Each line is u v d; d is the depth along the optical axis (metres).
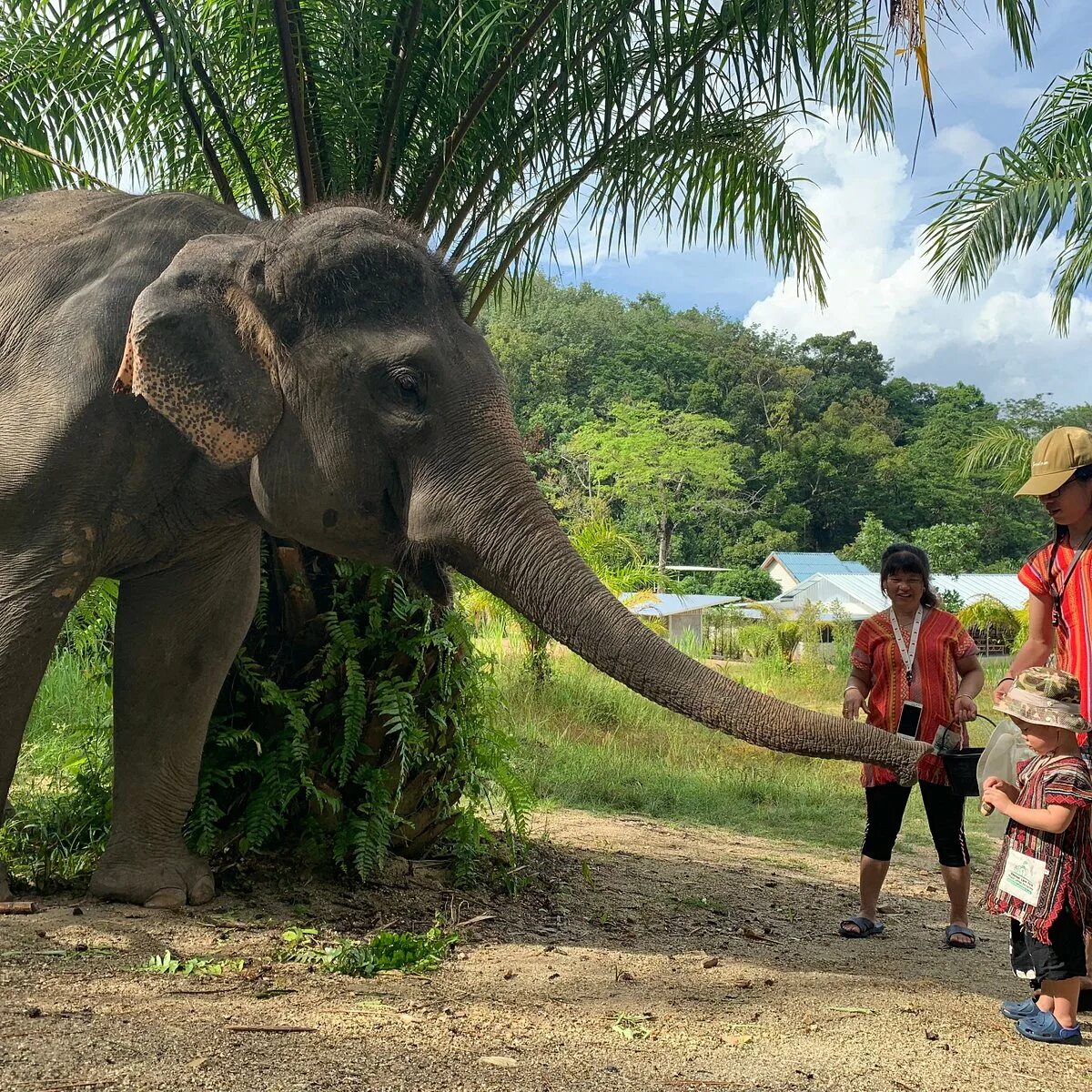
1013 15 5.82
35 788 5.41
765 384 76.75
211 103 5.77
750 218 7.21
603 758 9.73
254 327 3.47
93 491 3.62
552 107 5.86
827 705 18.05
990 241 11.57
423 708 4.80
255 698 4.62
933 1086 2.81
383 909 4.30
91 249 3.85
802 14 5.41
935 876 6.70
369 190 5.67
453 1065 2.58
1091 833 3.44
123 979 3.08
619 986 3.57
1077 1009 3.64
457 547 3.44
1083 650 3.75
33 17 5.74
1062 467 3.75
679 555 62.81
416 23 5.28
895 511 70.62
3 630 3.55
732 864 6.35
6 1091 2.16
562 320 75.69
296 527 3.67
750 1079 2.71
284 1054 2.53
